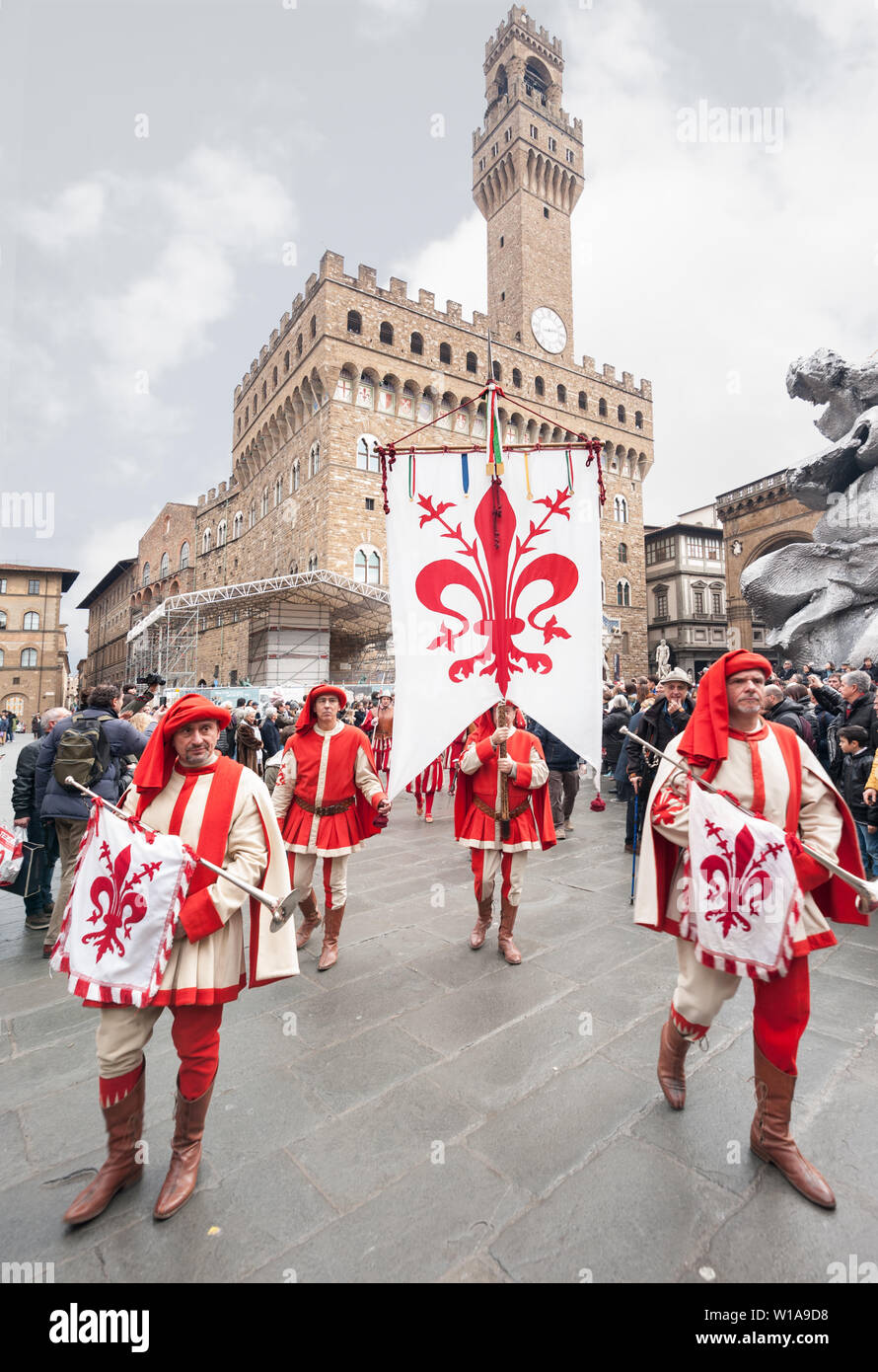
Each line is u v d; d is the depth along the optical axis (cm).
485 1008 326
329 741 398
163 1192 201
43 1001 348
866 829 519
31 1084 271
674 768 245
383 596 2470
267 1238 188
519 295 3450
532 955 391
